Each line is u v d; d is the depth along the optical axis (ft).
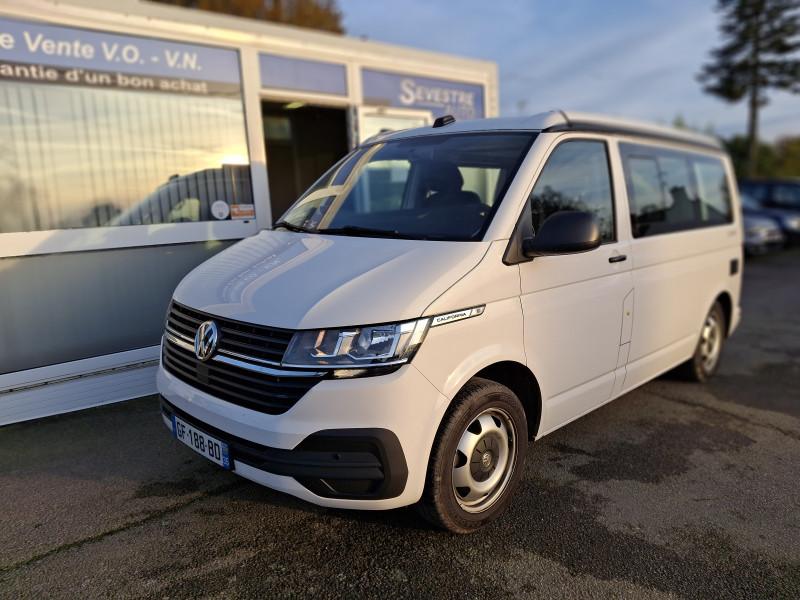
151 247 15.17
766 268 40.11
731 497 10.53
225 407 8.16
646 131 13.91
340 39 19.43
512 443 9.50
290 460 7.62
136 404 14.48
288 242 10.19
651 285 12.66
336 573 8.29
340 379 7.51
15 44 13.19
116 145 14.74
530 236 9.59
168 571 8.30
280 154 27.09
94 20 14.11
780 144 130.31
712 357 16.88
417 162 11.59
